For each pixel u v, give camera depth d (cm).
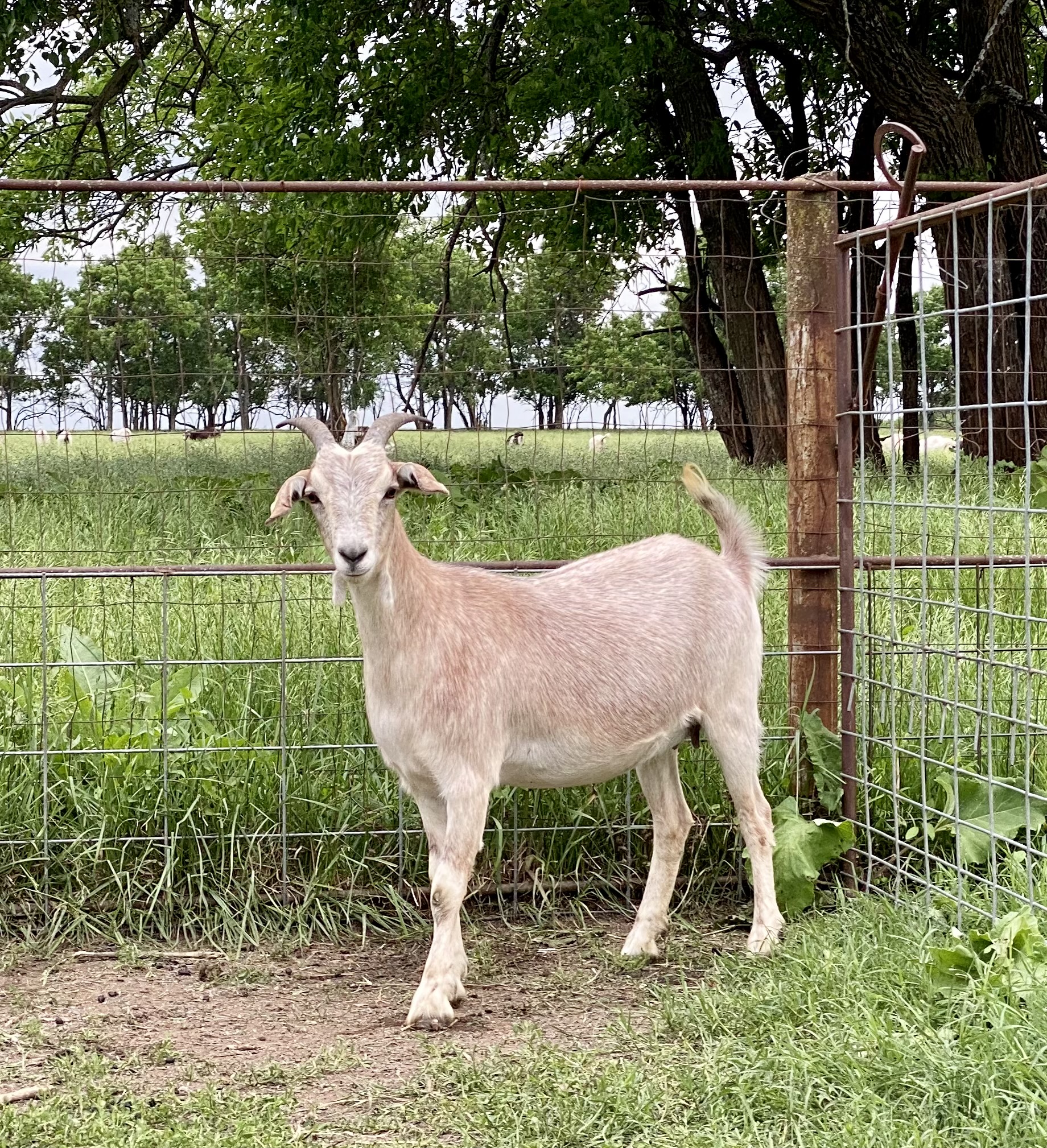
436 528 716
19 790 508
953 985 365
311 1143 318
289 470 841
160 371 649
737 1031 371
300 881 505
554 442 629
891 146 1573
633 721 450
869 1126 294
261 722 545
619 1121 320
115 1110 332
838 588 520
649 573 473
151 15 1469
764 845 469
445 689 415
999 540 742
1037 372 1085
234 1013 415
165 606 491
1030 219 372
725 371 616
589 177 1541
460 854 419
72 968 456
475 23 1565
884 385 1233
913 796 514
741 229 1143
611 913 510
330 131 1487
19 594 686
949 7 1586
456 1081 351
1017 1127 288
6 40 1283
